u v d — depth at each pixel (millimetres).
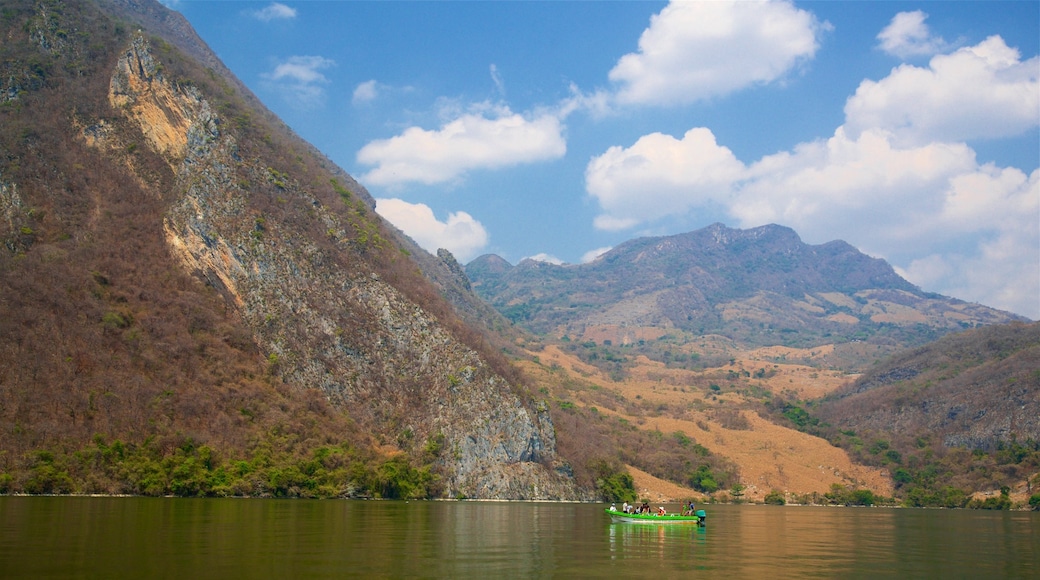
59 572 49500
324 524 82250
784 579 57281
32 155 162125
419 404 160375
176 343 139500
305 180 192000
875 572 62031
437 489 145250
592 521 103375
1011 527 111812
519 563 60875
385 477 136500
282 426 136875
